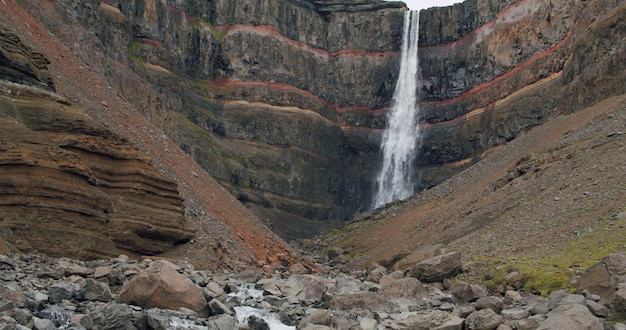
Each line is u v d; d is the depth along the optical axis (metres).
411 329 25.22
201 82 104.75
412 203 81.12
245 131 103.75
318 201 104.12
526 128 90.69
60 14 66.19
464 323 25.38
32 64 35.75
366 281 44.56
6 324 17.42
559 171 55.47
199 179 52.75
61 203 31.23
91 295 23.56
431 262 39.72
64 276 26.02
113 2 89.50
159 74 92.94
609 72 72.06
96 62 64.94
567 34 89.56
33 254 28.81
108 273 26.84
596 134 59.16
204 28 107.38
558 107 81.62
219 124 100.69
